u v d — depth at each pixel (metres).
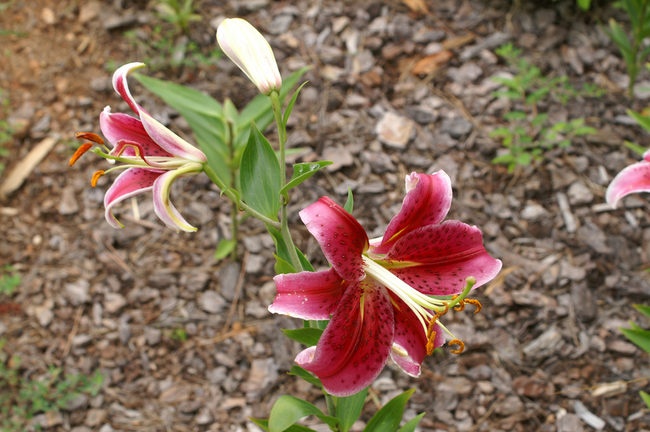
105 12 2.01
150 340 1.58
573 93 1.84
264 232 1.68
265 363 1.55
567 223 1.66
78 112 1.86
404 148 1.77
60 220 1.72
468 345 1.55
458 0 2.03
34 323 1.61
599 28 1.96
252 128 1.10
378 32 1.97
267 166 1.11
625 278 1.60
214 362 1.56
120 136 1.03
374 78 1.89
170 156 1.03
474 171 1.73
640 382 1.50
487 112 1.82
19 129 1.83
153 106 1.85
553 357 1.53
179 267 1.65
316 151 1.76
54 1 2.03
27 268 1.66
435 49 1.94
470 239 1.02
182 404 1.52
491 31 1.97
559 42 1.93
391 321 1.02
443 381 1.52
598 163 1.73
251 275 1.64
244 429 1.49
